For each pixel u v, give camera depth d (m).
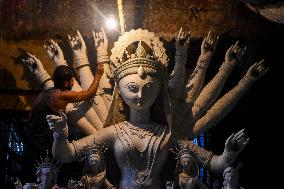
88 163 6.30
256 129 8.45
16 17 7.91
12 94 7.86
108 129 6.51
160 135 6.45
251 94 8.48
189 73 8.02
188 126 6.75
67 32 7.94
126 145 6.35
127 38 6.65
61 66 6.84
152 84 6.39
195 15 8.17
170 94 6.72
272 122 8.45
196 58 8.10
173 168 6.62
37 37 7.92
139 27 8.02
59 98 6.50
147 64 6.40
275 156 8.38
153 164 6.32
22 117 7.94
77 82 7.16
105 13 8.01
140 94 6.32
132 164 6.34
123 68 6.41
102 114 6.76
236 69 8.22
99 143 6.44
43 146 7.60
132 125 6.53
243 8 8.22
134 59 6.40
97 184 6.24
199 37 8.11
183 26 8.12
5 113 7.88
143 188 6.27
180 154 6.40
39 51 7.88
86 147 6.38
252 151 8.41
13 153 8.05
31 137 7.52
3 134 8.20
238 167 6.29
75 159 6.37
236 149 6.29
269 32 8.21
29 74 7.88
